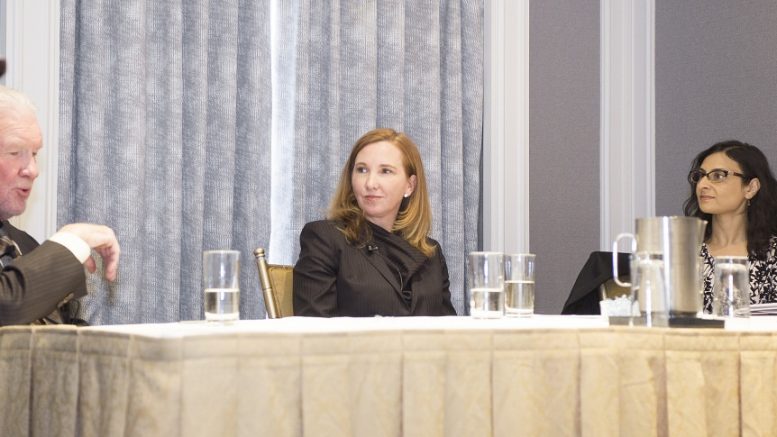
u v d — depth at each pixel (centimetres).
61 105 326
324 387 156
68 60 328
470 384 168
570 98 459
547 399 174
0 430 170
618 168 471
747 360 189
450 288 411
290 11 382
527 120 437
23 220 314
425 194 316
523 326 181
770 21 427
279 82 383
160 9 351
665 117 469
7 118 241
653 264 198
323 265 293
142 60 340
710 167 376
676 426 181
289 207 378
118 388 150
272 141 384
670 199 465
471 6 427
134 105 338
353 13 394
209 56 362
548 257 450
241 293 363
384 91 403
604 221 467
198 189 353
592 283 332
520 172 434
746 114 435
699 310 200
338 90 388
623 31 473
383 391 161
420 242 310
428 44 411
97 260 320
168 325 186
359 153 310
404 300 296
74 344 161
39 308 208
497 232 428
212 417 147
